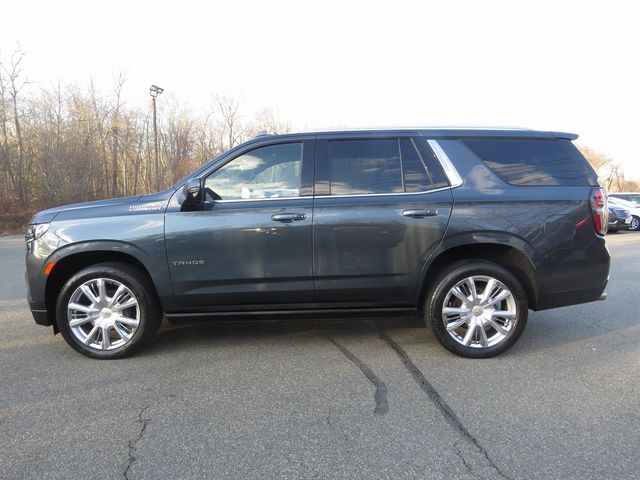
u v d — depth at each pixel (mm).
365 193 3760
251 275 3727
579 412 2885
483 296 3764
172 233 3678
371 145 3848
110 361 3807
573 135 3967
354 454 2451
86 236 3688
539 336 4355
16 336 4449
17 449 2514
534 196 3746
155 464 2375
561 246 3740
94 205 3854
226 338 4340
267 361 3766
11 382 3389
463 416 2850
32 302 3771
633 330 4527
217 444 2557
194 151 39000
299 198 3744
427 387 3258
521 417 2830
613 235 15172
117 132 30609
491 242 3689
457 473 2283
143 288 3777
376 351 3971
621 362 3701
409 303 3846
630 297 5887
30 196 24250
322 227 3689
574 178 3846
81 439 2613
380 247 3717
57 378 3457
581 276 3805
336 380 3389
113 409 2969
